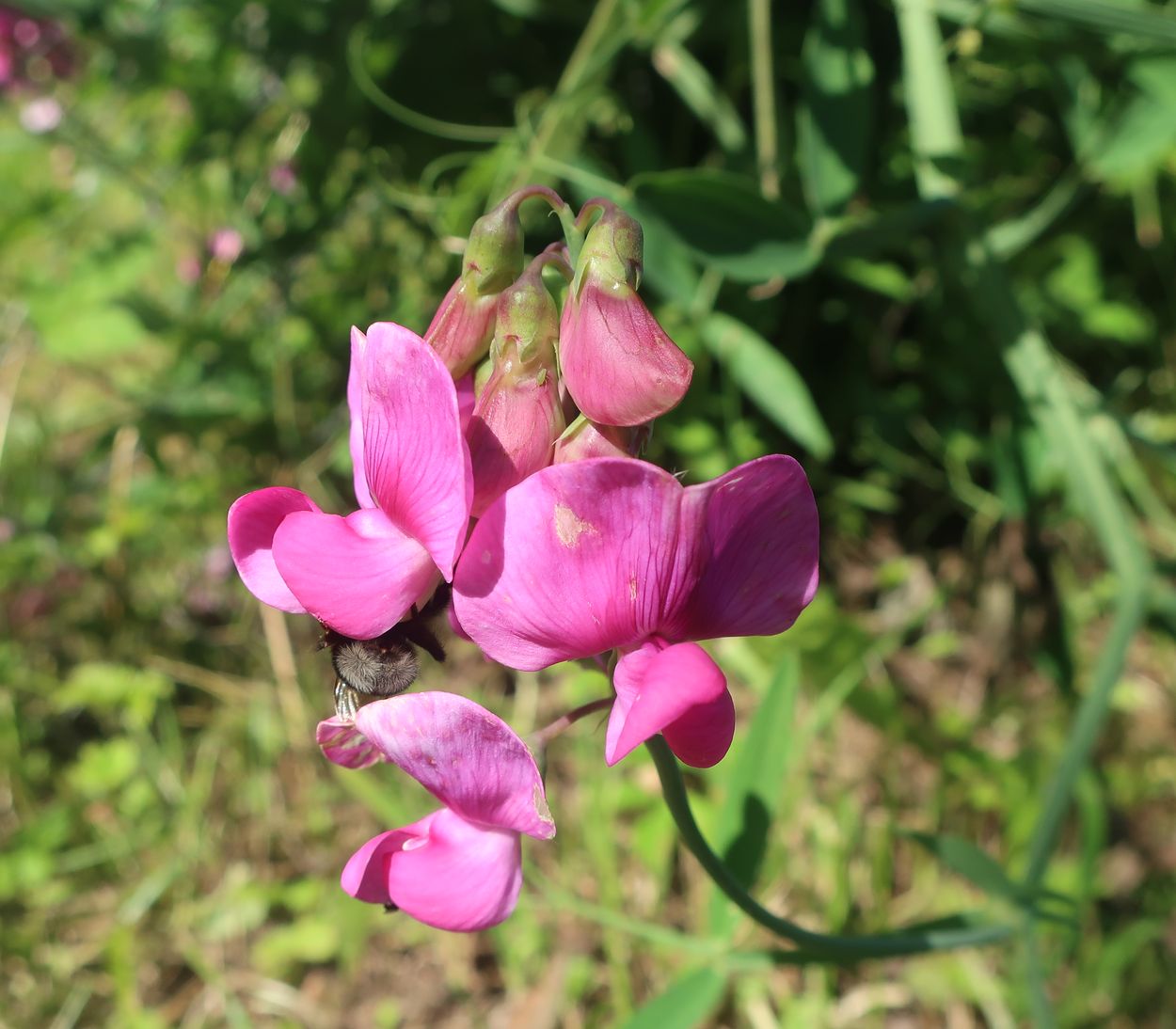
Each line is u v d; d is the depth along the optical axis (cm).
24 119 27
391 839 10
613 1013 19
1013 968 19
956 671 24
